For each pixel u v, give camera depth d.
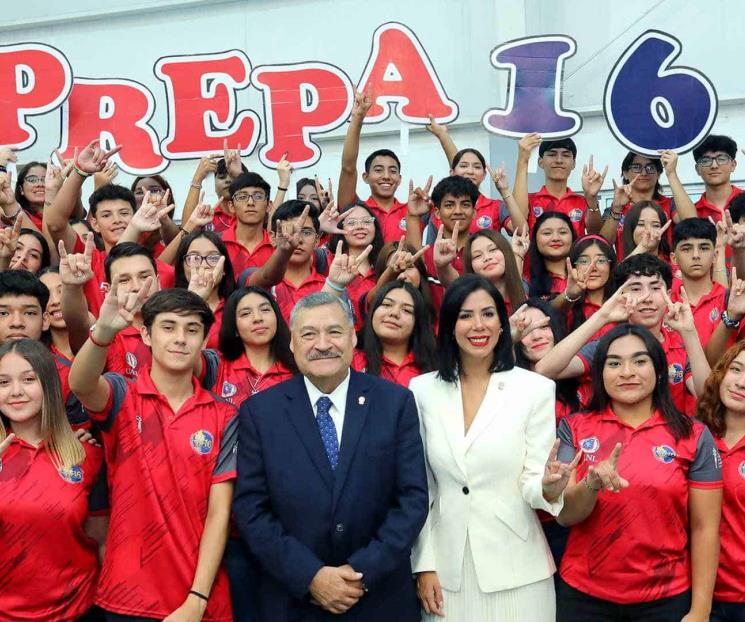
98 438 2.89
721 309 3.67
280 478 2.57
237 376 3.15
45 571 2.63
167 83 5.37
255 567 2.77
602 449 2.76
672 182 4.66
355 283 4.09
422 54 5.25
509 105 5.00
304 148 5.30
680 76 4.84
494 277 3.65
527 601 2.64
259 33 6.90
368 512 2.56
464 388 2.81
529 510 2.70
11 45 5.25
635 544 2.64
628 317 3.16
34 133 5.27
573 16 6.61
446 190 4.30
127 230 3.45
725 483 2.76
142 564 2.60
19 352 2.69
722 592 2.76
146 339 2.77
